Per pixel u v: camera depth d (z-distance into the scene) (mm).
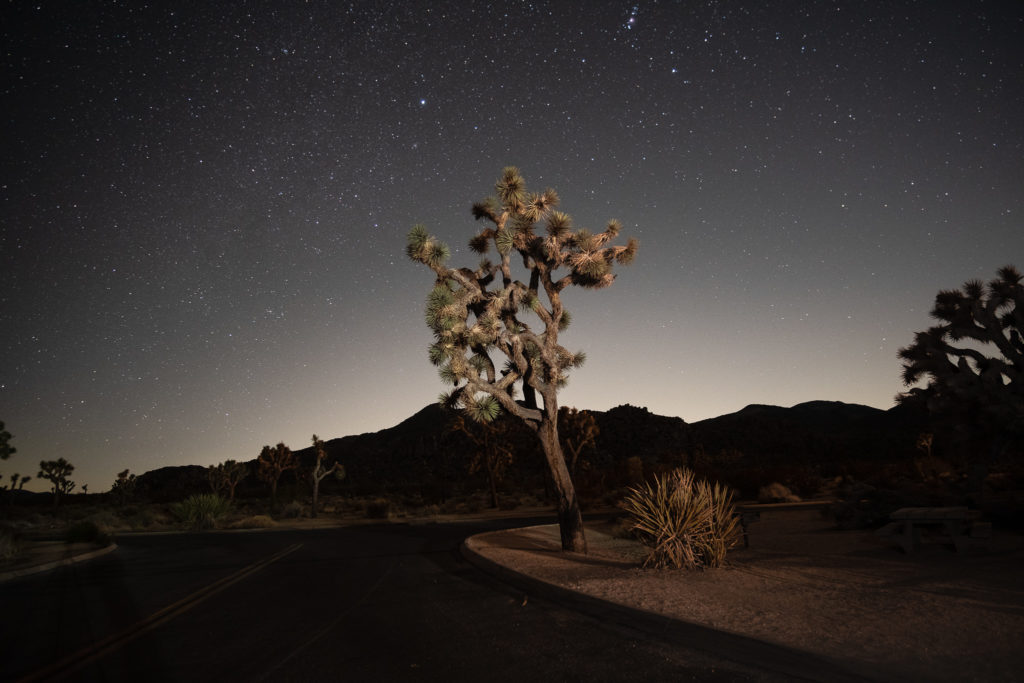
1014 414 16469
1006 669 5172
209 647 6992
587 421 54969
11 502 58969
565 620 7781
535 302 14539
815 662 5484
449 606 8961
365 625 7906
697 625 6707
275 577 12719
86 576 13492
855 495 18750
